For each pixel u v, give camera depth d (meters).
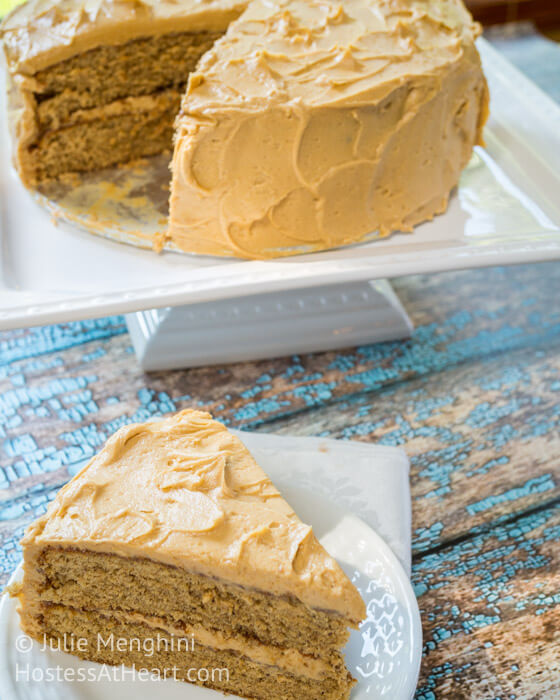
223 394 0.62
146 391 0.62
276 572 0.46
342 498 0.54
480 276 0.72
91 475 0.48
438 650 0.50
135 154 0.73
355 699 0.46
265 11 0.65
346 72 0.59
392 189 0.61
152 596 0.48
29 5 0.70
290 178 0.58
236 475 0.49
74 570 0.48
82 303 0.56
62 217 0.65
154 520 0.47
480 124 0.66
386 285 0.66
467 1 1.01
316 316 0.64
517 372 0.64
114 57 0.69
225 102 0.57
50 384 0.62
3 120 0.73
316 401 0.62
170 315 0.63
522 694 0.48
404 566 0.52
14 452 0.58
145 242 0.62
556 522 0.55
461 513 0.56
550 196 0.65
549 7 1.03
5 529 0.54
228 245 0.60
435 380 0.63
